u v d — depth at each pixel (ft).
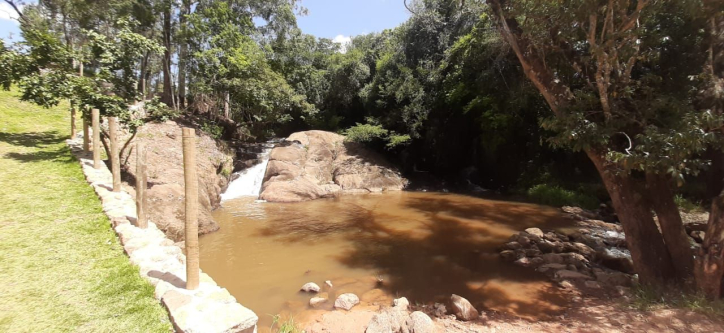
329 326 16.57
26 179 26.66
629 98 18.83
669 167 14.67
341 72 77.46
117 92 34.24
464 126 66.13
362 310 18.56
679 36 21.08
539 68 21.79
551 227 35.60
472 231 34.58
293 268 25.17
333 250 29.12
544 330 16.14
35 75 31.22
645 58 18.81
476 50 50.06
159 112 34.68
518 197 51.13
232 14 62.34
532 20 20.95
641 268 19.63
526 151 55.77
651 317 15.92
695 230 30.94
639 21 20.44
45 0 59.67
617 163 18.49
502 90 49.90
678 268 19.07
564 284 21.45
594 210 42.39
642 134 17.78
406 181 62.80
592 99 19.06
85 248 17.16
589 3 17.35
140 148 19.92
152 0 55.88
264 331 16.47
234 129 68.85
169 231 28.04
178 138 47.93
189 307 12.09
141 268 15.29
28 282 13.75
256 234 33.14
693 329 14.52
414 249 29.37
